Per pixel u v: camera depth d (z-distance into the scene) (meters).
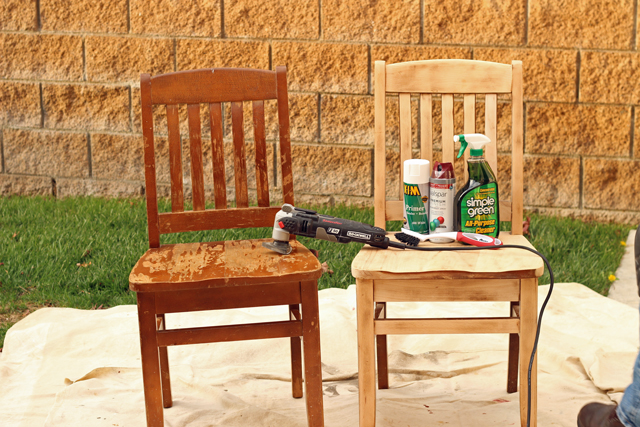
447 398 2.19
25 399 2.24
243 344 2.61
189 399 2.23
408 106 2.09
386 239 1.90
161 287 1.68
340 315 2.78
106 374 2.38
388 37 4.09
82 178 4.62
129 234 3.81
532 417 1.82
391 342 2.64
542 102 4.05
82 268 3.37
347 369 2.42
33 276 3.29
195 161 2.07
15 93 4.56
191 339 1.76
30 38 4.46
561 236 3.77
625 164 4.04
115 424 2.06
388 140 4.25
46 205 4.40
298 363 2.19
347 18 4.11
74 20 4.39
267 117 4.30
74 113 4.53
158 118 4.45
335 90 4.21
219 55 4.28
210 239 3.80
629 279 3.27
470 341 2.59
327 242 3.65
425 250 1.89
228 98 2.06
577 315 2.80
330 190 4.36
